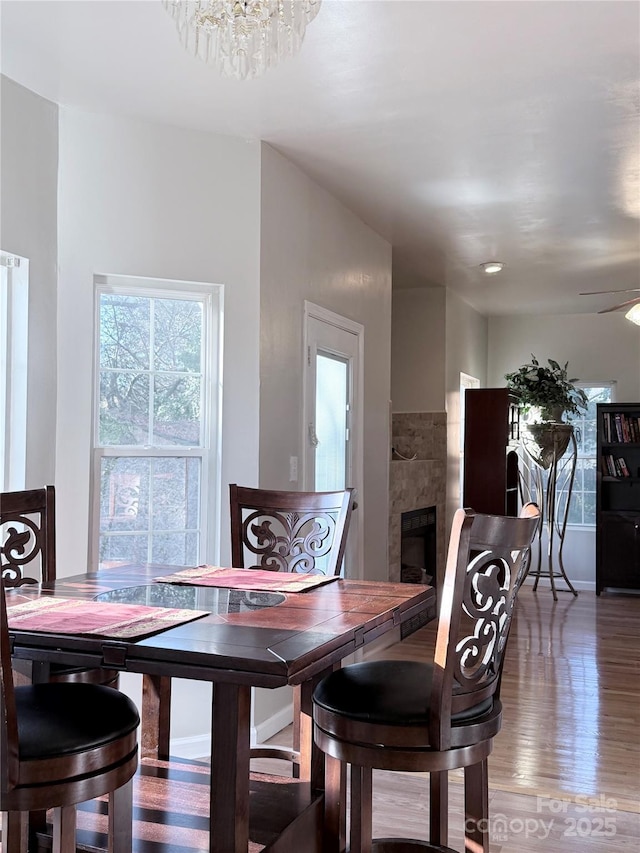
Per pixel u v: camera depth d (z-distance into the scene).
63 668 2.54
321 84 3.32
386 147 4.02
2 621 1.57
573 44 2.99
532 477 8.76
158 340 3.75
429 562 7.02
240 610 2.04
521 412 8.18
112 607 2.06
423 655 5.29
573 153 4.12
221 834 1.77
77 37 2.94
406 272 6.86
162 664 1.65
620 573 7.88
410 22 2.82
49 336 3.49
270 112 3.60
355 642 1.85
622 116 3.65
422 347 7.52
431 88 3.36
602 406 8.12
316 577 2.58
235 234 3.86
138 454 3.68
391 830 2.86
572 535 8.64
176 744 3.58
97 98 3.48
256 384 3.87
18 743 1.59
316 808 2.30
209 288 3.83
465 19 2.81
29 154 3.39
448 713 1.82
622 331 8.61
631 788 3.24
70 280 3.55
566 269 6.78
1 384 3.32
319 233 4.61
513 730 3.90
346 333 5.04
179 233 3.74
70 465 3.52
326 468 4.77
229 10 2.11
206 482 3.81
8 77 3.27
